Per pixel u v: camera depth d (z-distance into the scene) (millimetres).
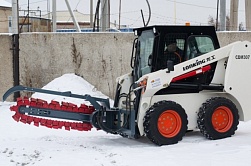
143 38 9820
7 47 16328
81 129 9477
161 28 9289
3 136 10570
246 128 10844
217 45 9734
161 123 8953
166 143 8953
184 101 9375
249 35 14867
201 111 9320
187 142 9141
